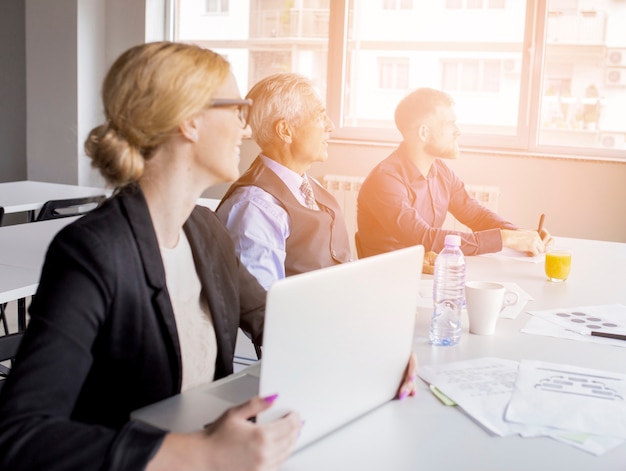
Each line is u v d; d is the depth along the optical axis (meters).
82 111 5.21
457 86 4.76
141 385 1.22
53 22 5.16
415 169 2.86
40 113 5.29
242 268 1.58
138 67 1.17
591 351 1.64
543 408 1.30
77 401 1.20
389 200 2.76
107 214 1.19
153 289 1.21
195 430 1.14
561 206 4.48
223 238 1.46
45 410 1.01
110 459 0.94
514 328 1.79
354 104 4.99
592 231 4.44
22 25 5.54
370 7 4.86
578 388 1.39
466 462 1.11
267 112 2.19
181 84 1.17
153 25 5.25
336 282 1.11
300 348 1.07
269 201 2.17
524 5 4.54
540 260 2.61
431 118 2.78
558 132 4.59
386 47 4.86
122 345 1.17
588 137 4.54
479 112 4.73
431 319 1.84
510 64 4.62
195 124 1.21
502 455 1.14
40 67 5.24
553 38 4.51
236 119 1.25
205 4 5.23
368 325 1.21
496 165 4.56
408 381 1.35
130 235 1.18
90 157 1.22
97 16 5.22
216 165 1.25
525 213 4.55
